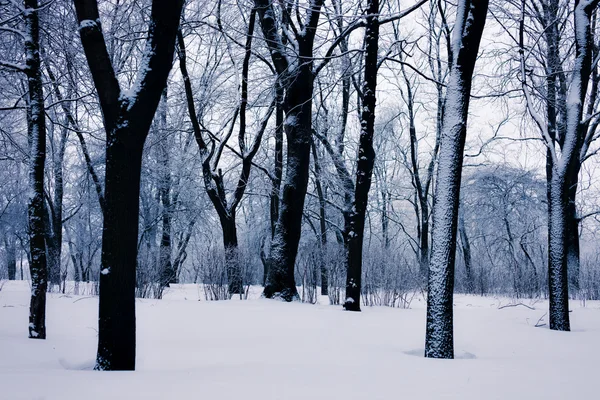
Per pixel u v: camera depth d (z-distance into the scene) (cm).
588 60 1150
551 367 601
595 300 1938
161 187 2533
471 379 499
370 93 1290
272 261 1460
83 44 555
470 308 1521
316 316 1098
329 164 2448
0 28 838
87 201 2811
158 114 2352
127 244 552
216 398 386
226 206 1652
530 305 1631
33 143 827
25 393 379
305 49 1438
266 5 1487
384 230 3347
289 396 402
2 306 1166
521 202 3036
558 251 1107
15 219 3142
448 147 755
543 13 1609
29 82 838
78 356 638
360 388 440
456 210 744
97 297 1411
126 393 390
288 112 1486
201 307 1179
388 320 1091
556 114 1827
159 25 571
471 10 757
